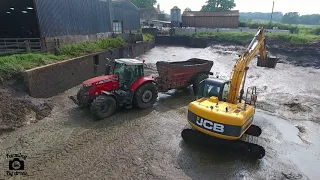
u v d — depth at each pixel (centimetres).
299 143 788
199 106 691
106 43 1912
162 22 5328
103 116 907
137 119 933
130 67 971
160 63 1141
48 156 662
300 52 2391
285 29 4200
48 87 1119
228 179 598
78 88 1316
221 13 4709
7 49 1269
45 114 924
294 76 1711
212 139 719
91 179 578
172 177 598
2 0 1529
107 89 951
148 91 1032
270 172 630
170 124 902
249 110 692
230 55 2758
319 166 668
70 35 1686
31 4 1603
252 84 1472
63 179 574
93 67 1545
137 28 3344
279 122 941
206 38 3581
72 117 922
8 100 870
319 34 3606
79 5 1783
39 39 1382
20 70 1002
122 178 587
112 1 2423
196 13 4878
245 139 694
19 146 706
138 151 707
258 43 861
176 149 727
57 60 1255
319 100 1190
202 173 618
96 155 677
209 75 1354
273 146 761
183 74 1197
